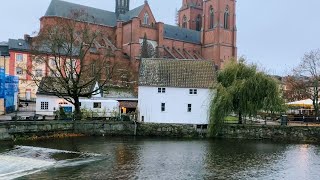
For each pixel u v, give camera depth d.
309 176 29.44
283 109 57.50
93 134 55.22
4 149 38.75
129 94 78.12
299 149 44.22
